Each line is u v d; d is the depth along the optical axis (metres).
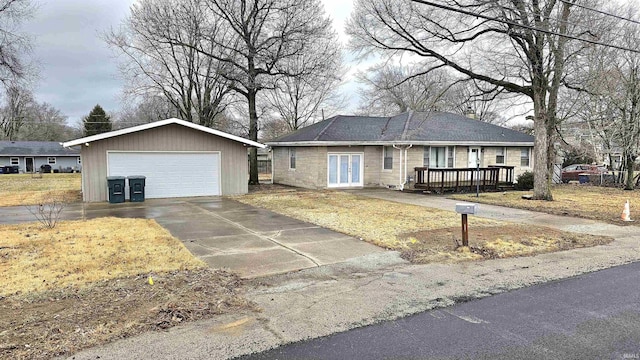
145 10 20.17
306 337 3.75
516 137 21.70
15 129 51.06
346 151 19.89
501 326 4.01
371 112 37.94
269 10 19.97
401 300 4.75
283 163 22.69
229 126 31.59
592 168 26.41
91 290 4.94
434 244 7.71
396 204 13.88
